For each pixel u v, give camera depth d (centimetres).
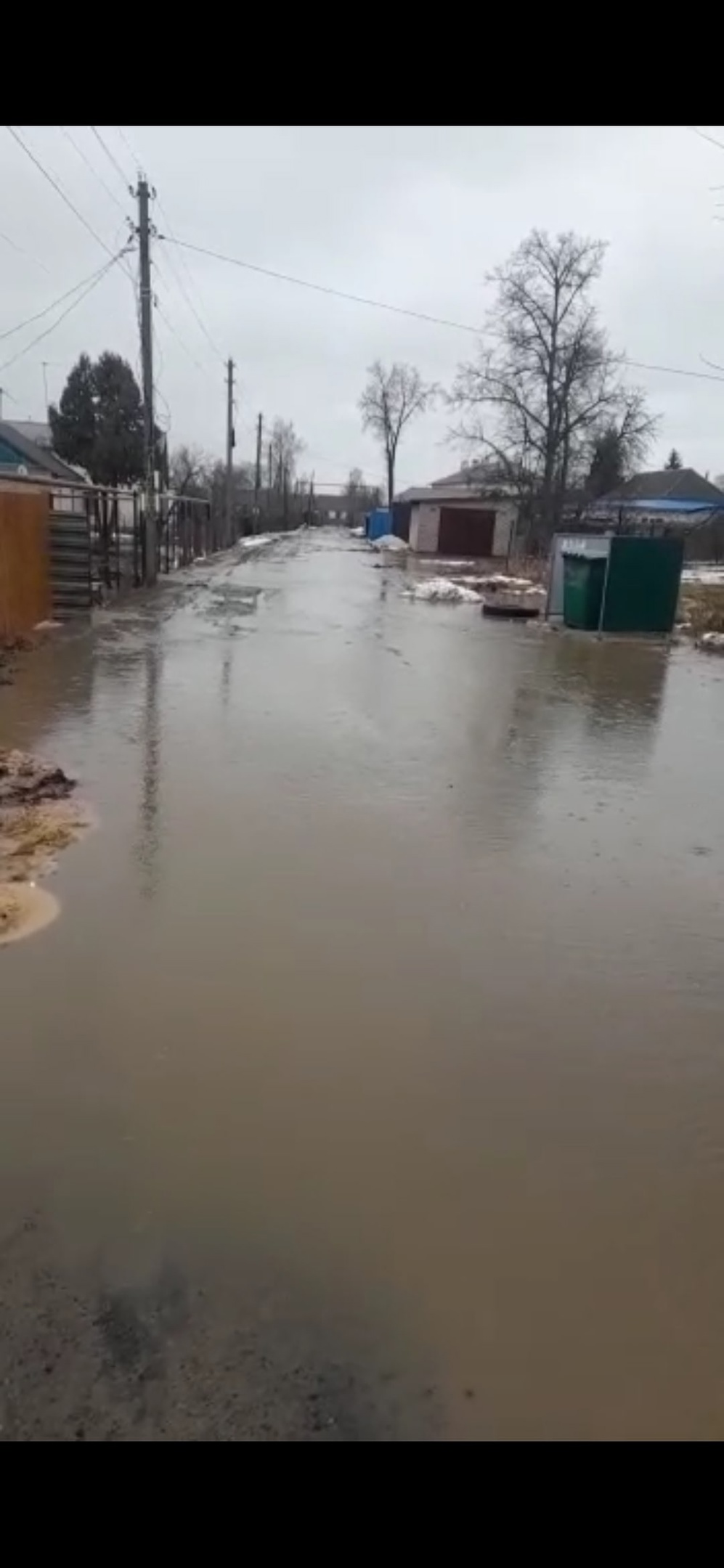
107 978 351
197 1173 251
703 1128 285
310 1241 230
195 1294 212
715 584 2631
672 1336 211
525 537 3456
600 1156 269
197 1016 328
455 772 668
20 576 1223
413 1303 214
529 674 1121
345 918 414
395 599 2012
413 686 998
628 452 3378
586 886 473
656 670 1195
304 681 991
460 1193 250
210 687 927
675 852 533
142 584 1911
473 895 451
